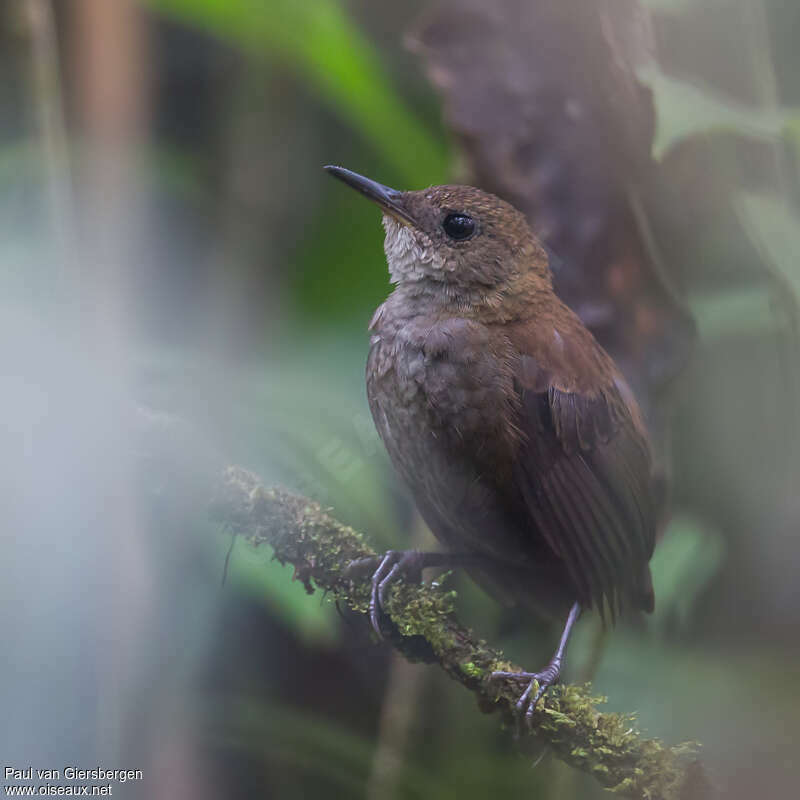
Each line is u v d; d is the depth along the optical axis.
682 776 3.07
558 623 3.14
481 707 3.09
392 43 3.18
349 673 3.18
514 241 3.12
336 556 3.10
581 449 3.12
